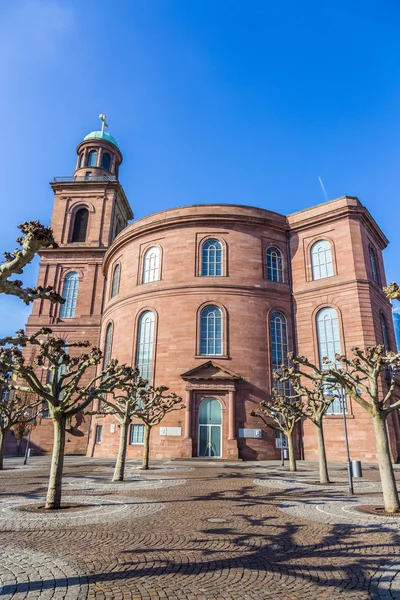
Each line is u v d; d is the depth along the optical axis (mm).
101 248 46750
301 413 20641
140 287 36812
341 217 35312
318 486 17172
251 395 31625
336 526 9961
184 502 13086
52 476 12070
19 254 7223
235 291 34375
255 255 35969
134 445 31891
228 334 33156
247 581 6379
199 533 9203
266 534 9188
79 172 53188
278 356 34031
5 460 32688
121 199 53281
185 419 30844
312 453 31219
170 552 7758
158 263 36969
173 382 32281
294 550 8000
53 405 12555
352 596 5844
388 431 29656
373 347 14016
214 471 23031
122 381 14992
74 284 46719
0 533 8961
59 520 10250
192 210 36906
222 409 31078
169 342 33500
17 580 6195
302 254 36812
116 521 10219
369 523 10266
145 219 38906
